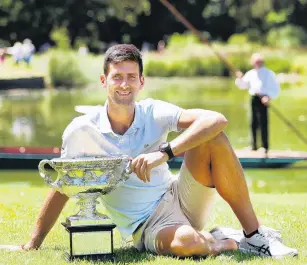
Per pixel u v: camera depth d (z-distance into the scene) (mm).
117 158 5750
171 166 13492
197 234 5930
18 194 9492
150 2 63125
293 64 47875
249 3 65938
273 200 9031
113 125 6195
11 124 23609
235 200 6168
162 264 5691
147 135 6199
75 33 58781
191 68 48438
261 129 17172
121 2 60031
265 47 57156
